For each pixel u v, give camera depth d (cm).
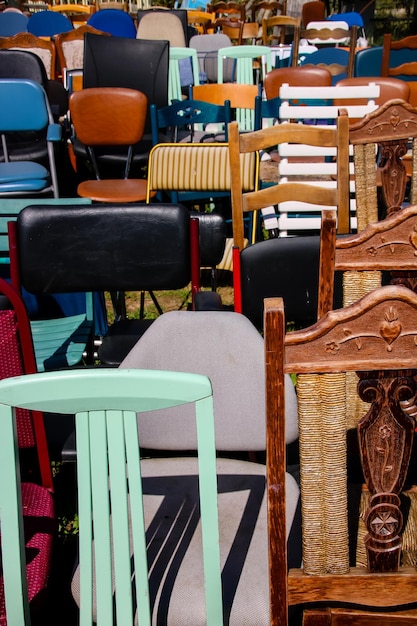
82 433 118
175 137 510
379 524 118
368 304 101
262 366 168
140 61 534
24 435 176
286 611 123
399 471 114
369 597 121
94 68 534
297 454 227
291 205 373
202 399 115
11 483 118
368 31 1348
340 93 370
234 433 172
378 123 281
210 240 290
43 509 163
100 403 115
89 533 122
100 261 241
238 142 284
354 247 166
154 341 169
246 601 137
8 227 236
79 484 120
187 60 759
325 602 125
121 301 323
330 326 103
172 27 762
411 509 161
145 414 170
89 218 238
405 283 197
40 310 304
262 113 412
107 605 126
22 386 113
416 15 1426
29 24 909
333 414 109
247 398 170
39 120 386
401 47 589
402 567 122
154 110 417
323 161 448
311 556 119
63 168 515
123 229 239
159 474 177
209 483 120
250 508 163
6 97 377
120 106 405
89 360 285
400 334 103
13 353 173
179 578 143
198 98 493
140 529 121
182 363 170
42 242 237
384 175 289
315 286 240
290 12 1165
